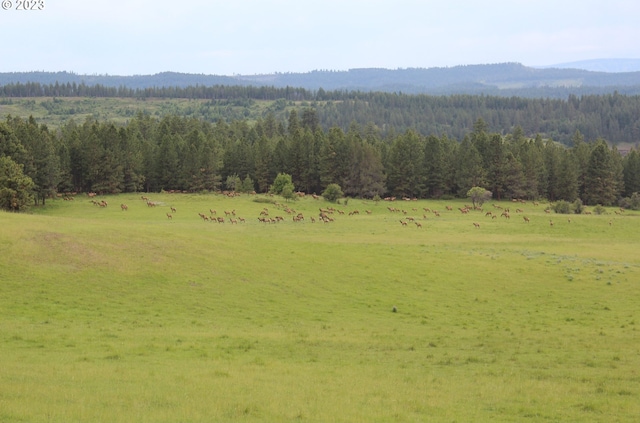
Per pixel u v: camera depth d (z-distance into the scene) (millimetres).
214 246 56000
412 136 177000
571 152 189250
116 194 144375
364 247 65750
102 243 50000
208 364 25453
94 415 17219
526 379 24953
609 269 59469
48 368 22812
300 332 34469
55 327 31797
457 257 62781
